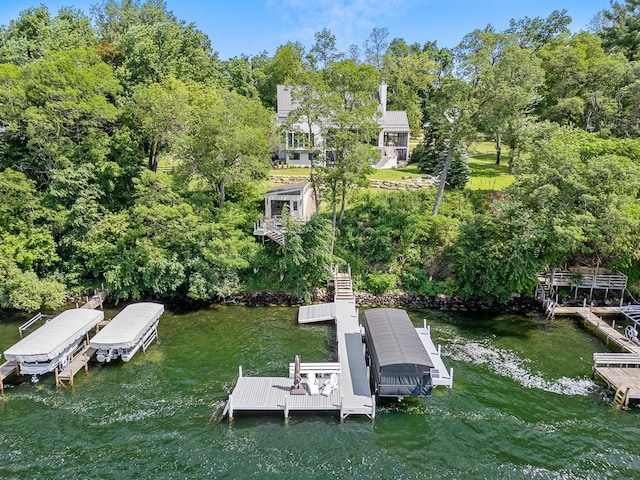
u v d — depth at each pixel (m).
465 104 36.31
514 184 33.69
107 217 36.41
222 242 35.69
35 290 32.72
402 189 46.25
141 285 36.66
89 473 18.38
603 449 19.86
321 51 89.44
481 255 35.06
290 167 59.31
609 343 29.55
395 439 20.45
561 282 35.91
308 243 36.88
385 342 24.80
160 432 20.84
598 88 50.91
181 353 28.33
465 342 29.73
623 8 67.75
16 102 35.94
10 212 35.06
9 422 21.53
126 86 59.75
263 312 34.97
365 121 35.72
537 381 25.12
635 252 36.06
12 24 81.38
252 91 82.12
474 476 18.28
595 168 30.80
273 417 21.92
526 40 75.31
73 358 27.00
